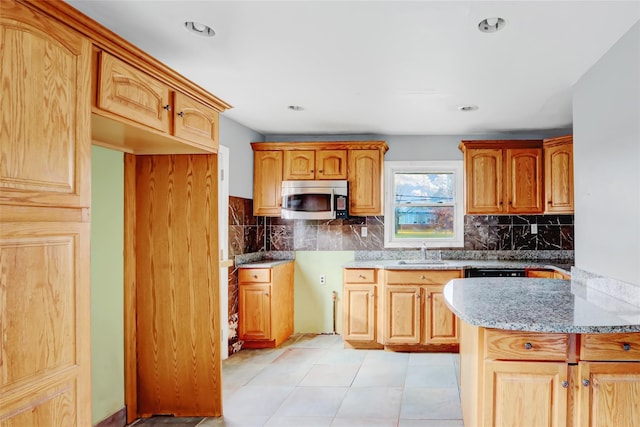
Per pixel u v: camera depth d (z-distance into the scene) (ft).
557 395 5.96
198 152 8.96
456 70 8.98
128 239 9.07
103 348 8.45
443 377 11.27
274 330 13.93
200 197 9.13
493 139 15.57
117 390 8.79
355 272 13.75
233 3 6.21
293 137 16.02
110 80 5.83
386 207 15.79
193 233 9.16
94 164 8.23
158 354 9.24
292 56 8.22
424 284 13.25
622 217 7.43
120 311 8.91
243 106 11.91
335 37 7.38
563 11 6.40
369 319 13.66
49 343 4.76
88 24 5.24
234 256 13.66
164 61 8.45
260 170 15.11
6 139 4.25
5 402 4.30
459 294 7.91
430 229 15.83
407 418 8.93
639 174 6.84
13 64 4.33
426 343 13.23
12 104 4.32
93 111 5.55
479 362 6.17
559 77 9.37
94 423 8.20
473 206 14.47
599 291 8.21
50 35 4.78
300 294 15.96
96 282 8.30
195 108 8.23
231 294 13.35
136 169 9.27
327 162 14.87
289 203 14.80
